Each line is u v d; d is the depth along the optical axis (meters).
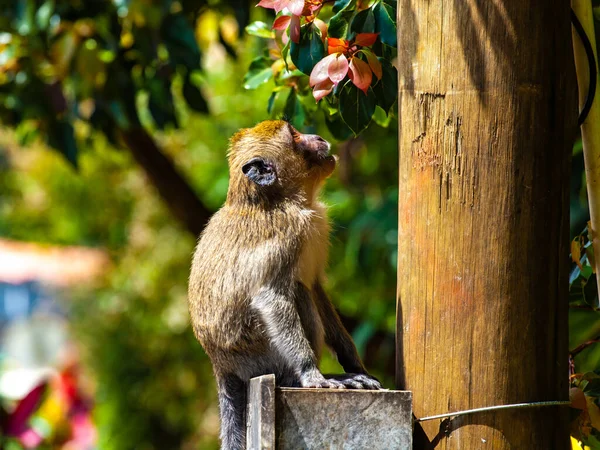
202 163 19.44
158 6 12.70
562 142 6.77
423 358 6.71
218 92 18.64
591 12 7.54
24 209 24.27
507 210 6.54
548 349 6.64
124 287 21.27
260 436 6.43
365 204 15.27
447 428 6.60
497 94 6.56
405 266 6.89
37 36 13.21
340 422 6.53
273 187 8.77
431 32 6.73
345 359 8.98
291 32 7.64
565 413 6.80
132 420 21.25
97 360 21.72
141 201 21.52
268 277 8.30
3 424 15.52
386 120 10.16
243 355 8.45
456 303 6.60
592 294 8.60
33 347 28.89
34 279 22.95
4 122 14.21
